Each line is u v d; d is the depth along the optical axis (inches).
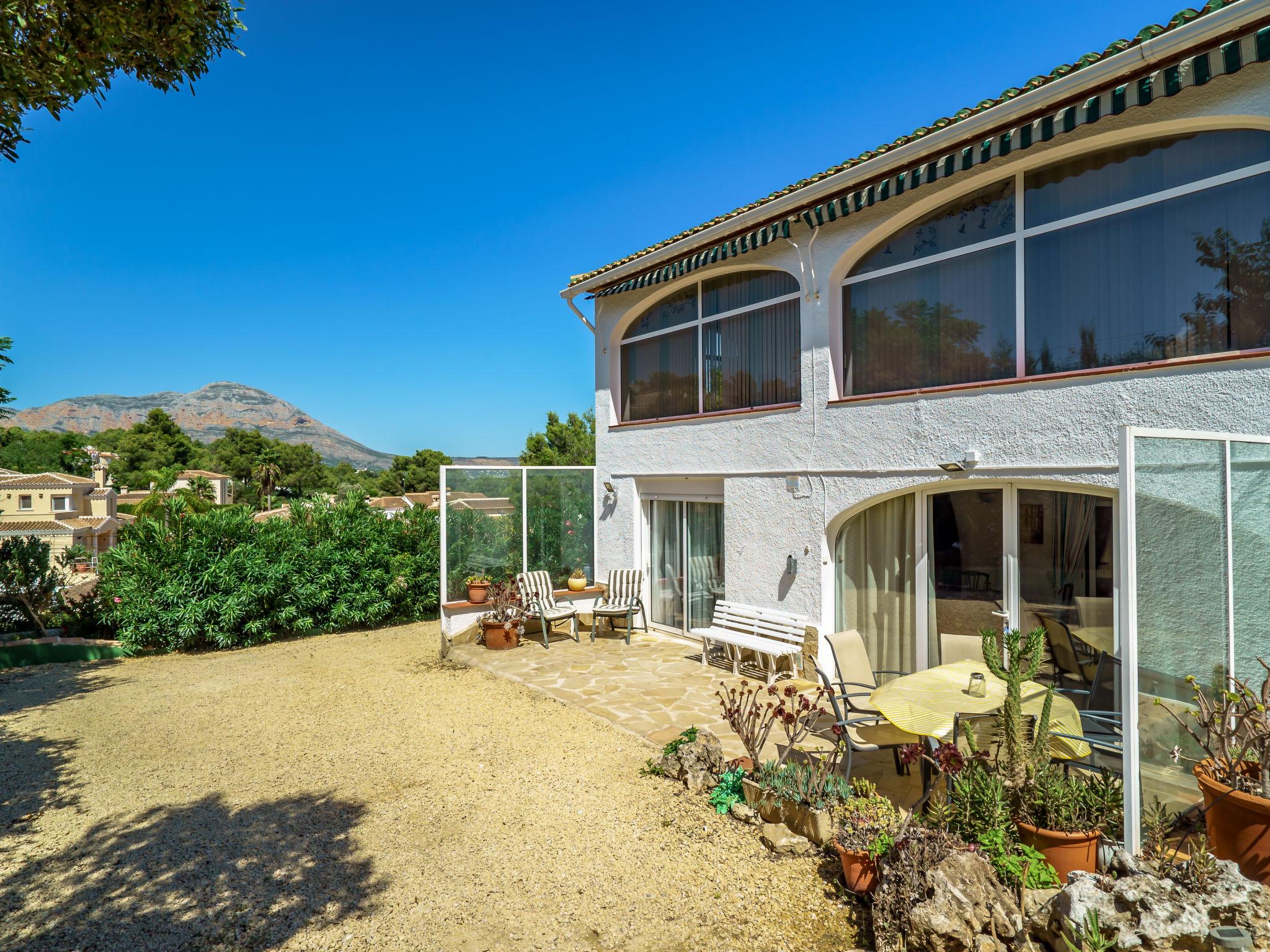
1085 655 314.0
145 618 564.4
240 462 4503.0
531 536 612.4
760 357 486.3
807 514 434.3
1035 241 339.0
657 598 585.0
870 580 410.3
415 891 210.1
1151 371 285.9
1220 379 267.1
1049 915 157.9
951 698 225.6
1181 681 195.9
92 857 234.4
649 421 565.9
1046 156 325.1
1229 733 186.1
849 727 263.7
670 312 565.3
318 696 439.8
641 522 590.6
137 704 428.8
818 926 185.3
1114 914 149.9
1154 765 191.0
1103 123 301.4
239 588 589.0
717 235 474.0
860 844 195.3
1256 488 216.4
